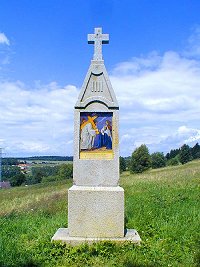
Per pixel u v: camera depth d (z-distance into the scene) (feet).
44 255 25.57
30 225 36.88
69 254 25.48
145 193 55.93
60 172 260.83
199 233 29.53
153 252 25.71
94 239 27.48
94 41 30.07
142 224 33.40
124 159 322.96
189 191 53.57
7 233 33.22
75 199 28.50
